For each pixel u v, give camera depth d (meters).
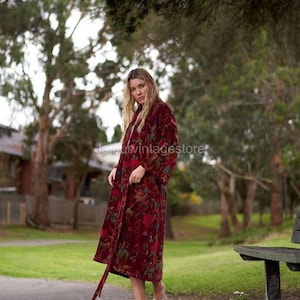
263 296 5.70
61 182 46.69
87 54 22.30
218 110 24.14
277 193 27.56
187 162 27.00
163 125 4.07
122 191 4.08
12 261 12.27
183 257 15.02
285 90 22.33
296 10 7.38
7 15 14.52
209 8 7.43
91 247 19.86
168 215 35.50
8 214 29.61
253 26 7.90
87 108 28.45
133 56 11.07
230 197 31.42
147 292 6.39
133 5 7.00
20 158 39.31
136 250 3.97
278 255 4.04
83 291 6.95
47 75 22.08
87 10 10.90
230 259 10.70
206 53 10.16
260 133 24.23
